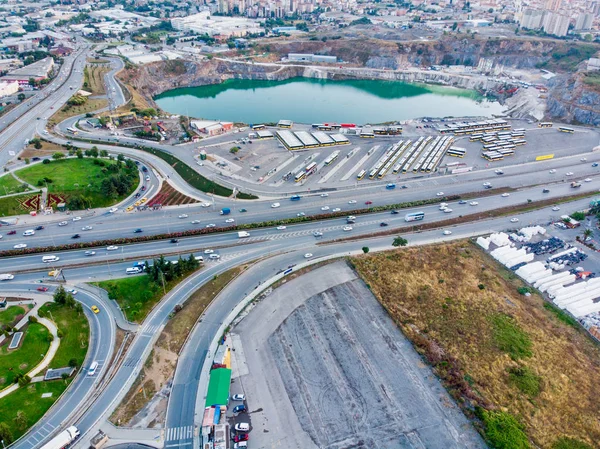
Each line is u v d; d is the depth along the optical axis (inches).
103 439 3558.1
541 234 6702.8
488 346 4628.4
